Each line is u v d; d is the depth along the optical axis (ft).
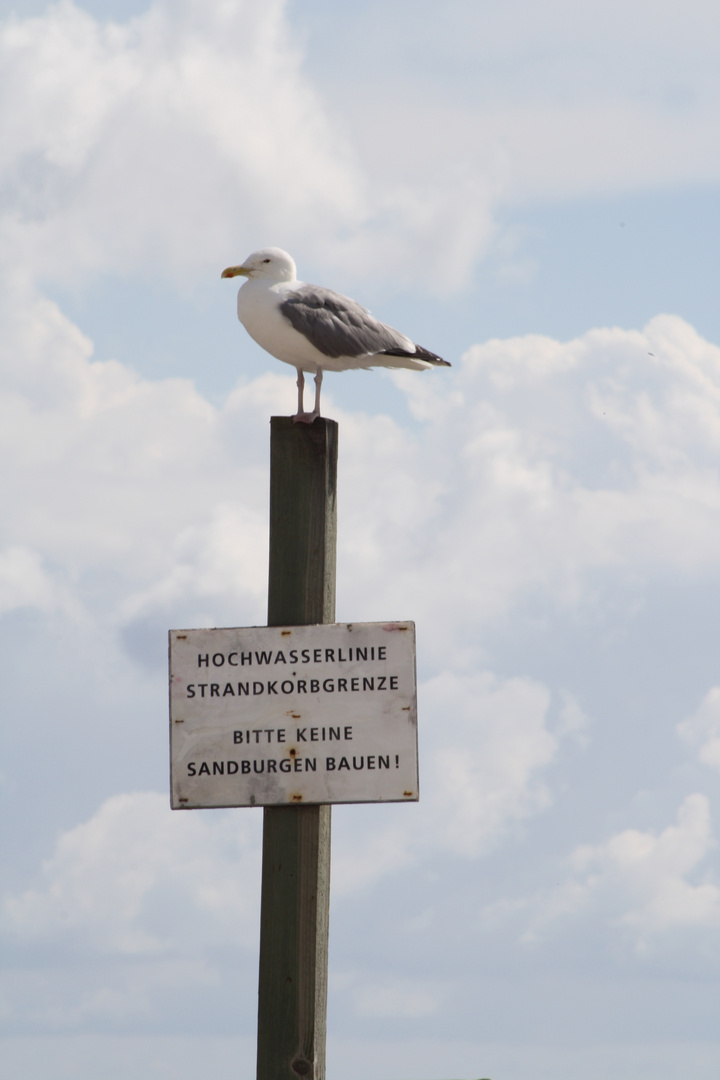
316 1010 21.47
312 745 21.39
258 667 21.62
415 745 21.24
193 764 21.54
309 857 21.47
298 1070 21.17
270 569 22.53
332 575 23.02
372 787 21.21
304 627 21.63
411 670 21.35
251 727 21.54
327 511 22.68
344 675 21.47
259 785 21.40
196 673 21.71
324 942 21.95
